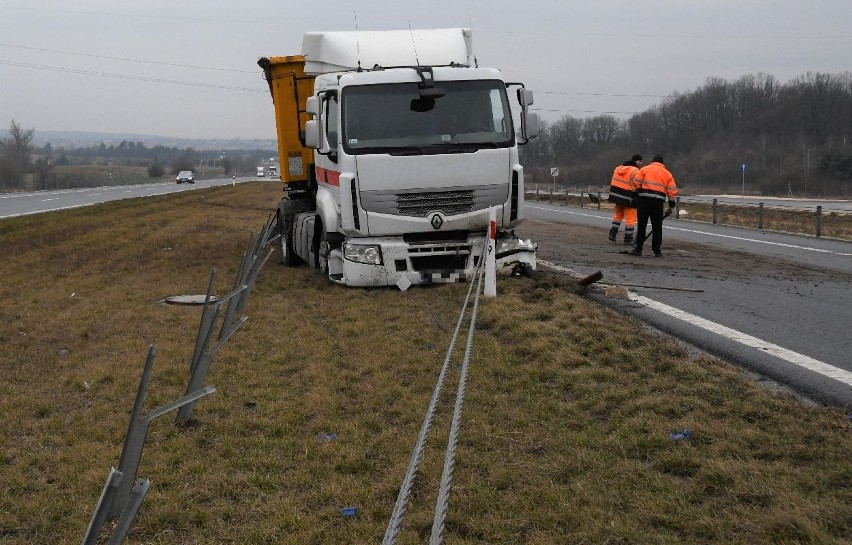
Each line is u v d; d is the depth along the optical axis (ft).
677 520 15.02
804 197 264.93
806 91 354.74
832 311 35.94
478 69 39.47
